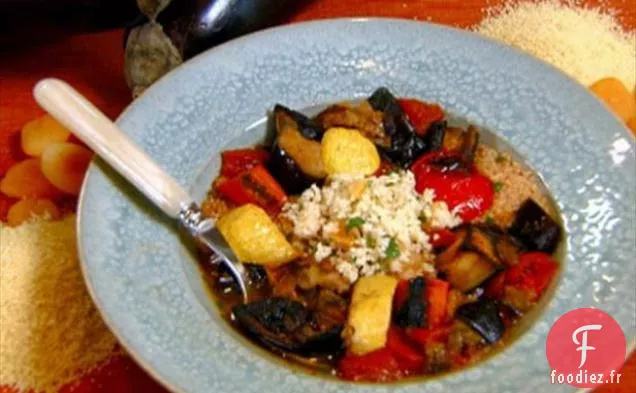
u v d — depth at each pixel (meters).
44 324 0.93
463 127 1.08
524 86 1.08
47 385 0.91
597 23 1.32
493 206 1.01
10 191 1.10
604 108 1.03
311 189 1.00
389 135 1.06
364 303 0.87
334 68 1.12
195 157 1.03
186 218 0.93
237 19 1.18
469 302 0.90
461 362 0.84
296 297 0.92
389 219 0.95
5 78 1.25
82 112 0.93
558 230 0.95
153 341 0.82
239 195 1.00
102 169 0.93
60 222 1.05
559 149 1.03
